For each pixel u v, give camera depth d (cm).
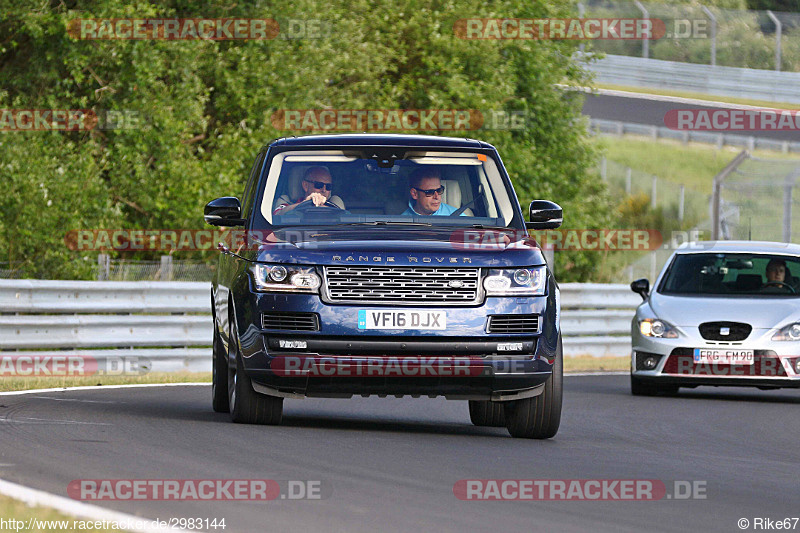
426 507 1759
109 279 5781
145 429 2578
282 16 7500
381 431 2788
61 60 7112
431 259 2600
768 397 4434
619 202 15538
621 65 19075
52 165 6575
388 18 8881
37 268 6450
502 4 9112
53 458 2097
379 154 2934
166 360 4862
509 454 2406
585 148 9800
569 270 10250
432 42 8669
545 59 9356
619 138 17412
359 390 2605
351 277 2589
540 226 2916
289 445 2381
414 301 2588
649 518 1753
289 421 2934
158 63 6962
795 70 18938
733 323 4228
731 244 4747
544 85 9394
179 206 7000
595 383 4931
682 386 4762
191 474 1955
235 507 1692
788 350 4184
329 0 8162
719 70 18675
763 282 4528
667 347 4250
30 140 6681
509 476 2091
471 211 2873
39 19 6806
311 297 2581
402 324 2577
